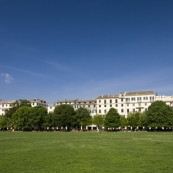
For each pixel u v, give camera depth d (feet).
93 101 634.43
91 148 128.06
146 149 121.90
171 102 548.72
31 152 112.98
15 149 126.21
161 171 70.79
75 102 644.27
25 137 234.38
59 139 203.00
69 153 108.17
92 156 98.58
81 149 123.65
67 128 517.55
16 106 604.49
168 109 414.21
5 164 81.97
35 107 502.38
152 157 95.40
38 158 94.38
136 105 560.20
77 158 93.71
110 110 472.03
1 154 106.63
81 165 79.56
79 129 537.24
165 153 106.73
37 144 154.71
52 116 503.61
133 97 565.94
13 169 74.08
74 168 74.95
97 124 495.41
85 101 637.30
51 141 180.14
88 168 74.79
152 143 156.04
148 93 555.28
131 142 165.58
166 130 447.01
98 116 501.97
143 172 69.62
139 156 98.02
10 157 97.45
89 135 271.08
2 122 519.19
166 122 402.93
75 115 505.25
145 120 431.43
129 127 513.45
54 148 129.70
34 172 69.97
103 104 591.78
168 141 172.96
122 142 166.09
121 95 579.48
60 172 69.77
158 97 570.46
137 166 77.66
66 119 489.26
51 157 96.78
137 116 458.91
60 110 499.92
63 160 89.25
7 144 156.04
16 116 492.13
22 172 70.03
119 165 79.36
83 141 178.29
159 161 86.38
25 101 627.46
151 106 423.23
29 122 481.05
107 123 463.83
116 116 466.29
